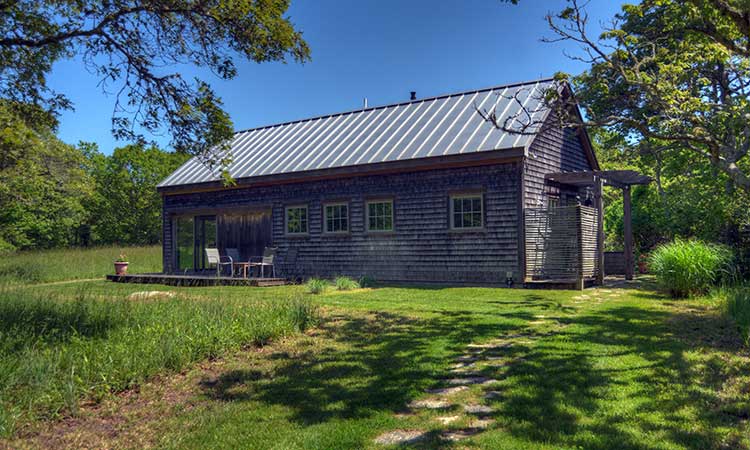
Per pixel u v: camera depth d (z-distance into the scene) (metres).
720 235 13.11
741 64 8.47
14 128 8.29
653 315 8.07
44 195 26.08
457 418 3.88
